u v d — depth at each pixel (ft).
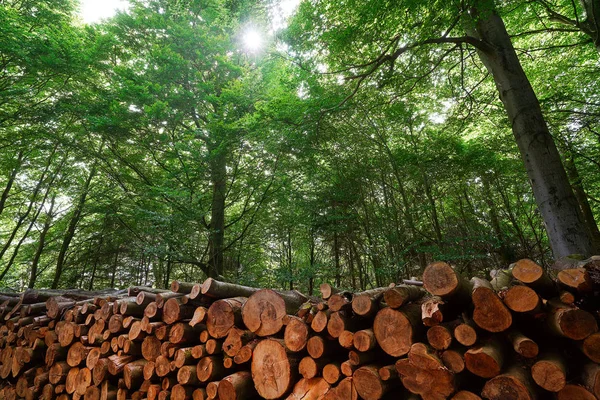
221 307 7.98
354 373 6.03
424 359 5.41
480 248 28.14
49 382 10.70
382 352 6.50
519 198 32.91
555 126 24.71
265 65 29.35
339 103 22.20
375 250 30.55
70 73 25.77
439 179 29.60
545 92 26.91
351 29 17.20
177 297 8.91
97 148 34.32
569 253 14.30
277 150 26.14
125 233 34.86
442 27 16.30
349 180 29.76
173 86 29.40
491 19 18.56
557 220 14.88
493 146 27.48
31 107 25.58
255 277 31.86
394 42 19.31
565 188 15.17
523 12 22.95
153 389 8.40
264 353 7.18
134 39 32.07
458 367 5.22
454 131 29.40
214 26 31.24
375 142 29.07
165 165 32.04
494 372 4.89
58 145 30.35
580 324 4.76
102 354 9.68
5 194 32.86
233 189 33.58
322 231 33.04
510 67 17.57
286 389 6.68
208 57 31.76
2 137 28.30
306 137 24.58
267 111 22.95
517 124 16.85
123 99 27.30
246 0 20.40
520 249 29.91
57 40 24.86
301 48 20.08
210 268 29.66
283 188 31.01
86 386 9.68
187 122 34.12
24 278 46.88
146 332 8.89
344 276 33.47
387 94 25.93
